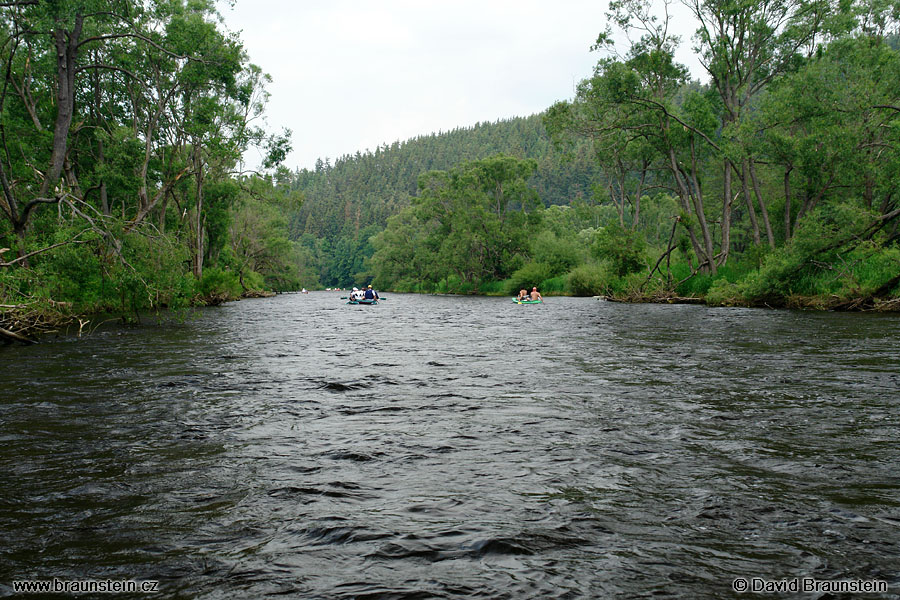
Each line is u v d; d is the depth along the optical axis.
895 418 6.81
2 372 10.58
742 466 5.12
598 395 8.32
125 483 4.77
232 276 44.84
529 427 6.54
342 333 19.08
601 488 4.60
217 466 5.21
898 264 23.62
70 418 7.04
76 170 34.09
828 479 4.78
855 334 15.87
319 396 8.39
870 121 31.11
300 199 52.38
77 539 3.72
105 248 20.84
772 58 39.09
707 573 3.27
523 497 4.43
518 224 75.31
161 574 3.28
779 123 34.31
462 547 3.60
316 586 3.15
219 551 3.56
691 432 6.26
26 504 4.31
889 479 4.77
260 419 6.99
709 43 38.59
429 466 5.18
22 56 27.81
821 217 26.36
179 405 7.79
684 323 21.27
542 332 18.97
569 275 57.34
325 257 162.62
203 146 37.47
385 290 113.62
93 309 24.81
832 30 35.84
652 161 48.00
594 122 41.59
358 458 5.43
